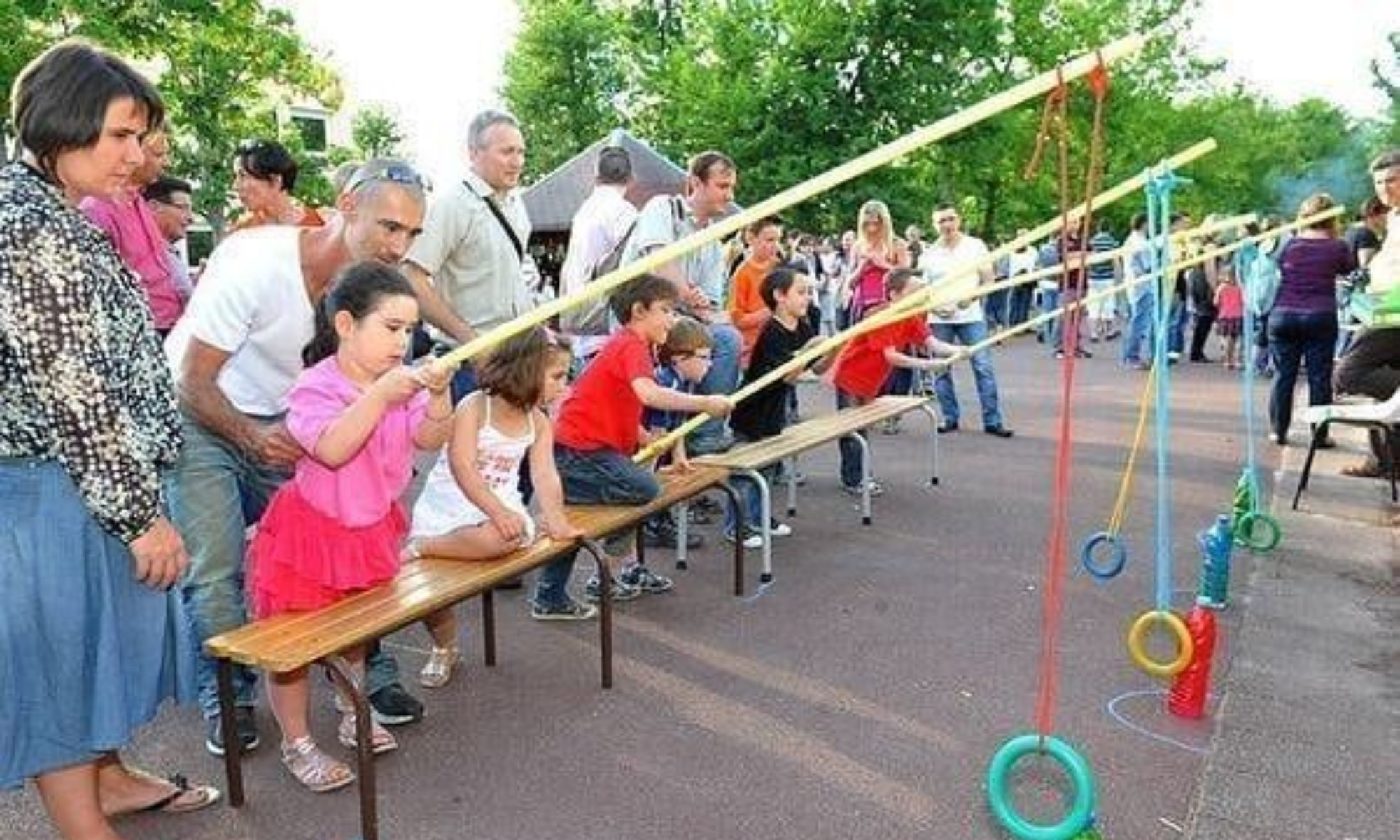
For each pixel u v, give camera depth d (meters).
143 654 2.37
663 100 29.23
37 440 2.12
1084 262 2.55
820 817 2.88
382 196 3.02
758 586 4.76
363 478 3.07
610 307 5.07
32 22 13.29
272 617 3.01
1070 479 6.85
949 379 8.62
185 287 4.78
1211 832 2.79
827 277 14.66
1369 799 2.96
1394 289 6.03
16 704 2.18
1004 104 2.25
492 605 3.90
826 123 26.44
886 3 26.64
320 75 19.00
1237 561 5.03
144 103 2.19
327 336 3.02
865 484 5.77
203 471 3.10
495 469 3.67
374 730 3.31
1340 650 3.98
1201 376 12.34
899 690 3.66
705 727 3.41
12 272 1.98
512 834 2.82
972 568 5.00
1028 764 3.14
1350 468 6.89
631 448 4.46
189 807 2.94
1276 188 46.12
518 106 34.69
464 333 4.27
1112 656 3.94
